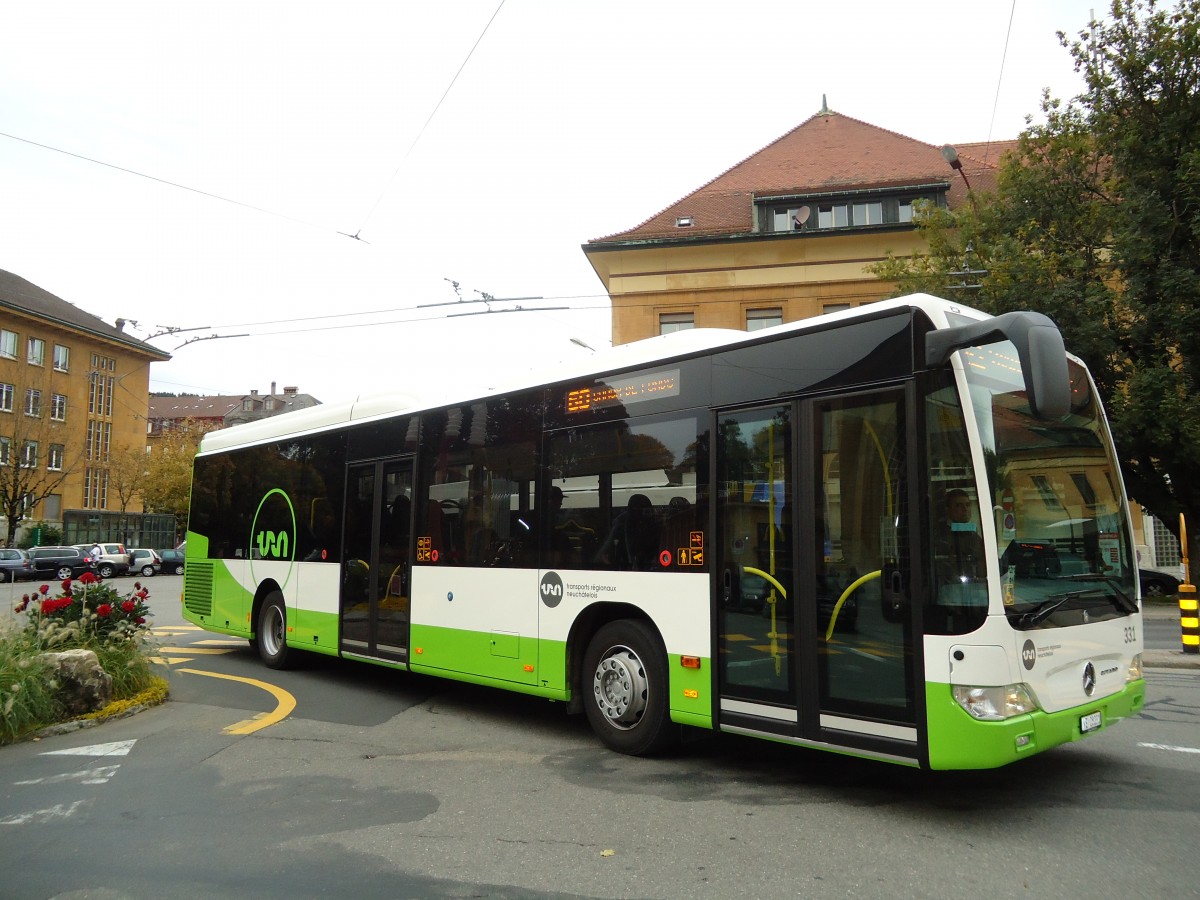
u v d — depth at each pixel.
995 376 5.14
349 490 9.72
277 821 5.09
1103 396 19.84
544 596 7.11
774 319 28.64
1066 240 20.14
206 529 12.74
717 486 5.95
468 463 8.09
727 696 5.73
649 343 6.71
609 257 29.72
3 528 48.69
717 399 6.04
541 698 9.01
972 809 5.17
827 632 5.22
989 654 4.59
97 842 4.78
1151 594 23.34
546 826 4.94
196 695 9.19
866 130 32.94
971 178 28.89
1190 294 18.50
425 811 5.24
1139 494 21.53
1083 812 5.09
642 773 6.02
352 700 8.89
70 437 55.12
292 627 10.53
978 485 4.73
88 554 41.47
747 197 30.88
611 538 6.63
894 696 4.87
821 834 4.76
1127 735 7.04
